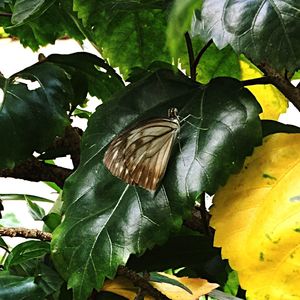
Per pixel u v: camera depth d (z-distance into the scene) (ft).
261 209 0.65
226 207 0.67
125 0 0.74
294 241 0.63
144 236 0.64
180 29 0.45
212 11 0.58
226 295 0.85
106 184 0.68
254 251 0.64
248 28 0.57
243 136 0.64
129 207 0.66
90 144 0.71
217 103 0.68
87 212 0.67
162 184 0.65
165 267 0.81
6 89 0.78
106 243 0.65
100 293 0.80
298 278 0.63
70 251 0.66
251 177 0.67
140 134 0.64
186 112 0.68
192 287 0.81
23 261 0.83
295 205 0.64
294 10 0.56
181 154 0.65
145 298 0.80
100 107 0.73
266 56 0.56
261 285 0.64
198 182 0.63
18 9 0.73
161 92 0.72
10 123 0.75
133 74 0.85
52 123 0.77
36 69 0.82
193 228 0.83
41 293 0.79
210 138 0.65
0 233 0.80
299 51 0.56
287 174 0.66
